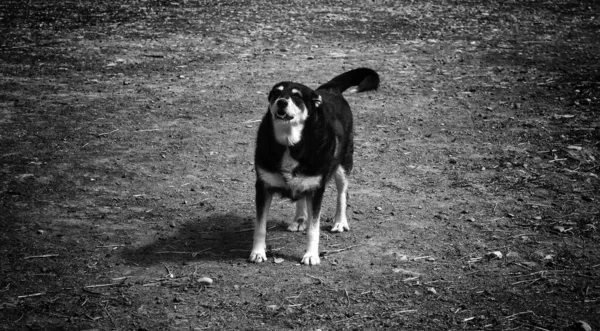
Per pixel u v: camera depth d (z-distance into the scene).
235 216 7.11
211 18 14.22
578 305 6.14
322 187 6.54
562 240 6.78
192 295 6.24
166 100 9.19
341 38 12.64
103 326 5.99
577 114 8.88
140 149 8.08
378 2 16.50
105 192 7.36
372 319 6.05
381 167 7.83
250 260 6.56
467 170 7.77
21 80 9.70
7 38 12.18
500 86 9.73
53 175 7.57
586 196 7.32
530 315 6.07
